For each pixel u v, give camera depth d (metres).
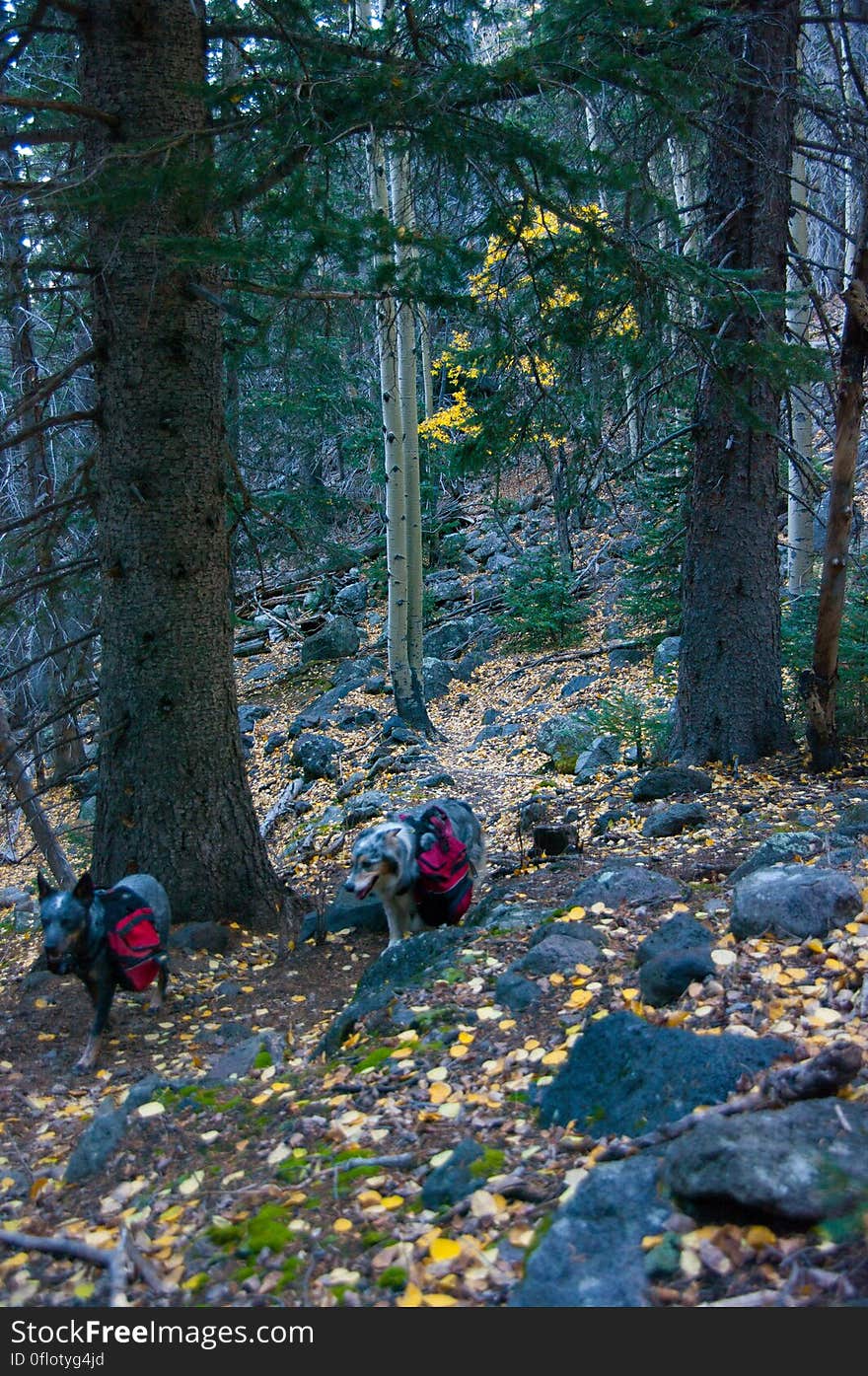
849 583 11.64
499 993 4.67
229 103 6.15
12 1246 3.36
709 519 9.34
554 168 5.85
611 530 21.97
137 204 5.57
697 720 9.62
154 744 7.32
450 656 19.88
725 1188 2.55
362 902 7.46
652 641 16.00
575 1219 2.69
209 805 7.49
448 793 12.13
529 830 9.16
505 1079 3.89
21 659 12.86
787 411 9.34
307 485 19.09
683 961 4.19
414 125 6.07
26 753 13.66
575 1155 3.19
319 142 5.73
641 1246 2.57
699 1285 2.42
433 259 5.94
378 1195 3.24
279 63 6.87
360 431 22.27
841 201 20.56
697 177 11.02
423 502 24.41
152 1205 3.54
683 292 6.57
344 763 14.58
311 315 6.88
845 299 7.77
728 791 8.56
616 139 7.73
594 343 7.29
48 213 5.94
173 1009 6.03
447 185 6.89
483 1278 2.67
